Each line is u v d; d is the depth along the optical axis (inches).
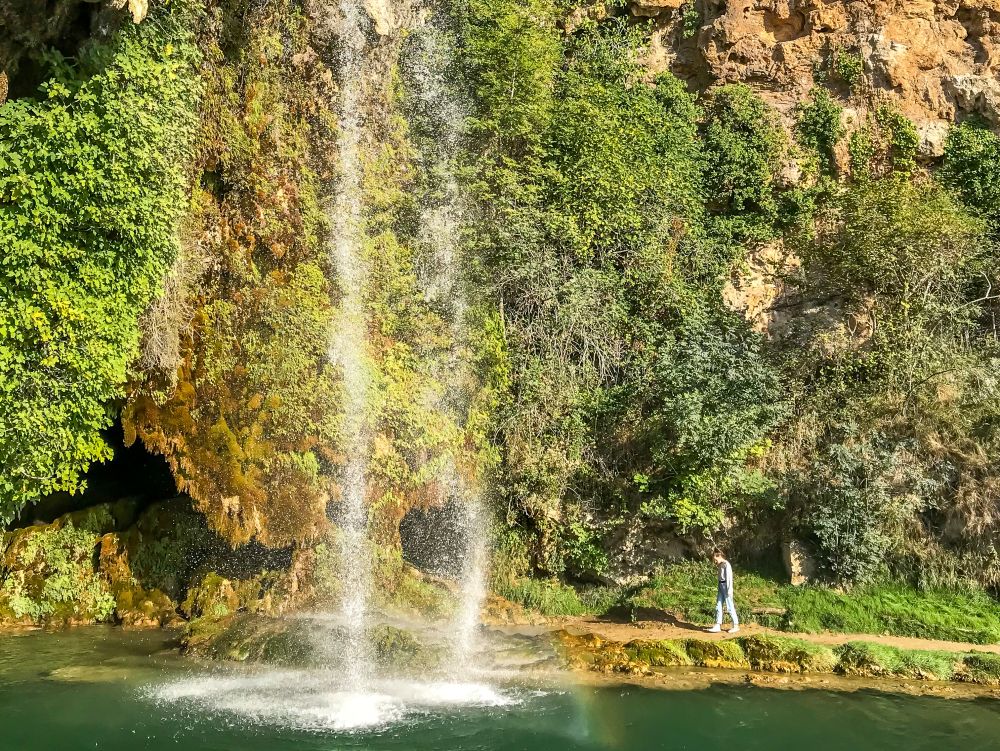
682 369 657.6
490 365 685.3
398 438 635.5
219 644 525.7
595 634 557.3
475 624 601.6
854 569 613.6
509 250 709.9
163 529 658.8
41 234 439.5
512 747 376.8
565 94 791.7
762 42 848.3
